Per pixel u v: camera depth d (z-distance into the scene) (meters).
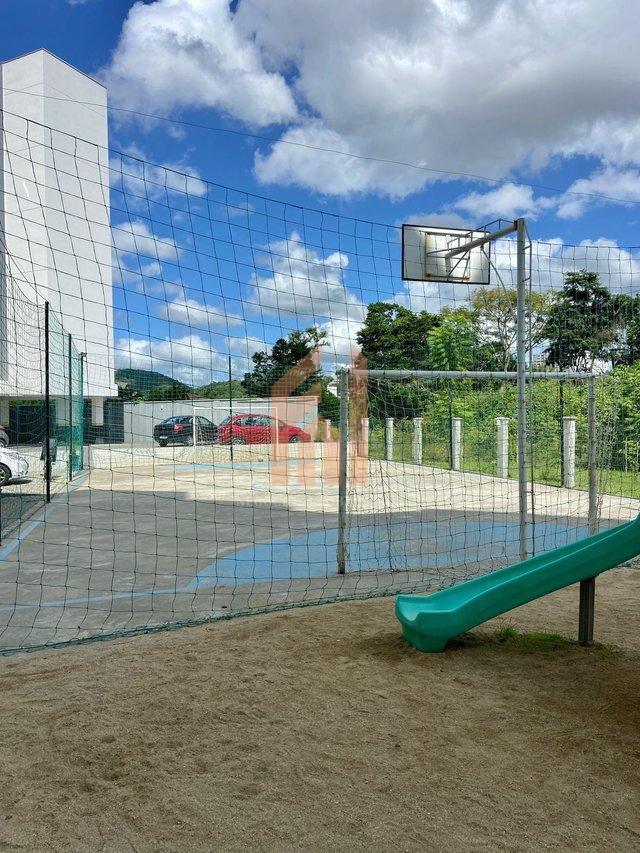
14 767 2.56
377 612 4.76
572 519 9.18
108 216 5.30
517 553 7.12
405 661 3.69
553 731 2.83
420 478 14.91
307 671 3.53
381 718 2.95
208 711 3.02
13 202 17.92
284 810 2.23
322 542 7.95
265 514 10.38
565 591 5.37
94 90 33.19
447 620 3.78
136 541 8.16
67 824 2.18
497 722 2.92
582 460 13.22
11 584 5.96
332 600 5.16
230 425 22.11
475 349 17.02
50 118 30.84
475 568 6.41
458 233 6.75
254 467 19.92
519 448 5.77
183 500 12.27
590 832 2.12
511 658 3.75
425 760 2.57
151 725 2.89
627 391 11.46
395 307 21.92
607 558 3.61
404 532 8.53
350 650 3.88
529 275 5.88
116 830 2.14
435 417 17.33
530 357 6.23
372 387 14.37
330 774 2.47
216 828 2.14
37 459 15.12
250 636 4.18
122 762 2.57
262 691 3.26
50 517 10.22
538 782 2.42
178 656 3.80
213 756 2.61
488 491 12.76
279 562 6.83
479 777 2.45
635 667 3.62
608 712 3.03
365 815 2.20
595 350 11.64
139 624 4.65
